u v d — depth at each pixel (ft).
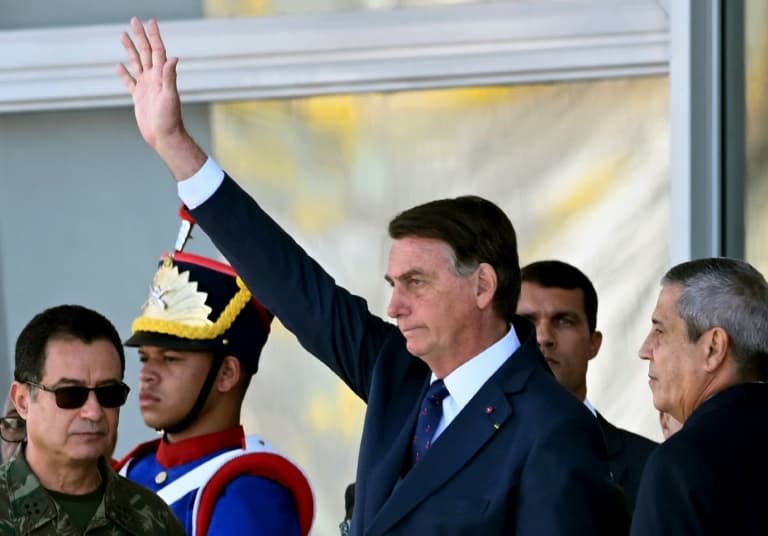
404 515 36.83
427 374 40.37
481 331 37.83
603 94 66.13
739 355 36.27
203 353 45.78
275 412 68.54
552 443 35.81
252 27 67.62
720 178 63.41
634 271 65.77
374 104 68.03
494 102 67.05
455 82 66.54
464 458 36.76
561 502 35.01
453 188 67.46
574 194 66.39
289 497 44.60
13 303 70.90
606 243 66.03
